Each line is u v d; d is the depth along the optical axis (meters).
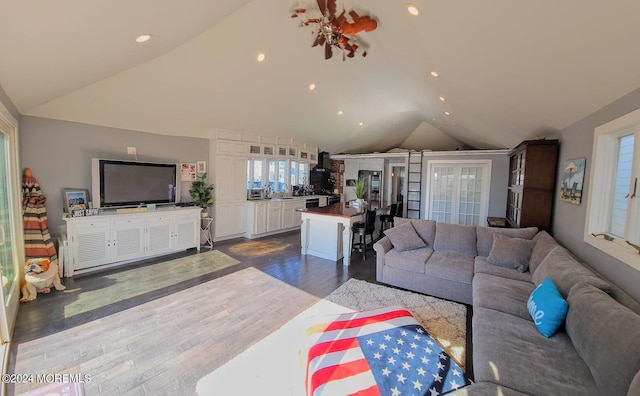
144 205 4.62
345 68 5.07
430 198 7.38
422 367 1.67
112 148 4.41
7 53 1.93
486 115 4.11
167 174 4.90
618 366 1.31
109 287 3.46
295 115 6.17
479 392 1.40
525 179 3.68
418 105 6.00
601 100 2.24
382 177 8.89
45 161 3.77
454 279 3.29
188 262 4.47
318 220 4.94
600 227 2.50
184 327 2.64
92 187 4.08
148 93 4.07
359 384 1.53
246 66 4.19
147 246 4.48
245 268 4.27
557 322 1.87
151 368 2.10
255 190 6.86
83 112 3.95
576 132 2.94
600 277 2.06
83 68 2.79
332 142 8.15
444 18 2.07
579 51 1.72
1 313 2.21
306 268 4.35
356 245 5.51
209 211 5.78
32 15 1.61
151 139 4.87
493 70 2.50
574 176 2.94
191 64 3.82
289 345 2.40
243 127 5.91
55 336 2.46
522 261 3.19
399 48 3.33
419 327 2.10
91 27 2.02
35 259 3.22
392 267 3.70
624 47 1.52
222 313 2.91
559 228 3.37
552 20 1.56
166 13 2.32
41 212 3.53
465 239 3.81
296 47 4.18
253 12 3.32
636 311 1.63
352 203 5.43
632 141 2.19
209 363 2.17
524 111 3.23
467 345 2.47
